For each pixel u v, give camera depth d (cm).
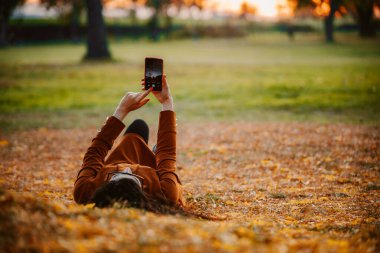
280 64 3056
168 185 420
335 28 10956
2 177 768
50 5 3897
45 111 1603
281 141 1055
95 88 2127
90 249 255
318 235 372
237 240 298
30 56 4094
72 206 356
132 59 3647
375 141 1006
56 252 254
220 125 1316
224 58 3703
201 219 412
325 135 1097
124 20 11544
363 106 1546
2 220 280
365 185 690
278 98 1780
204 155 962
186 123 1370
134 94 457
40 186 710
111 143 445
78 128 1302
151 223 311
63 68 2900
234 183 733
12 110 1617
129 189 374
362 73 2383
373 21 7606
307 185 704
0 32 6506
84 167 425
